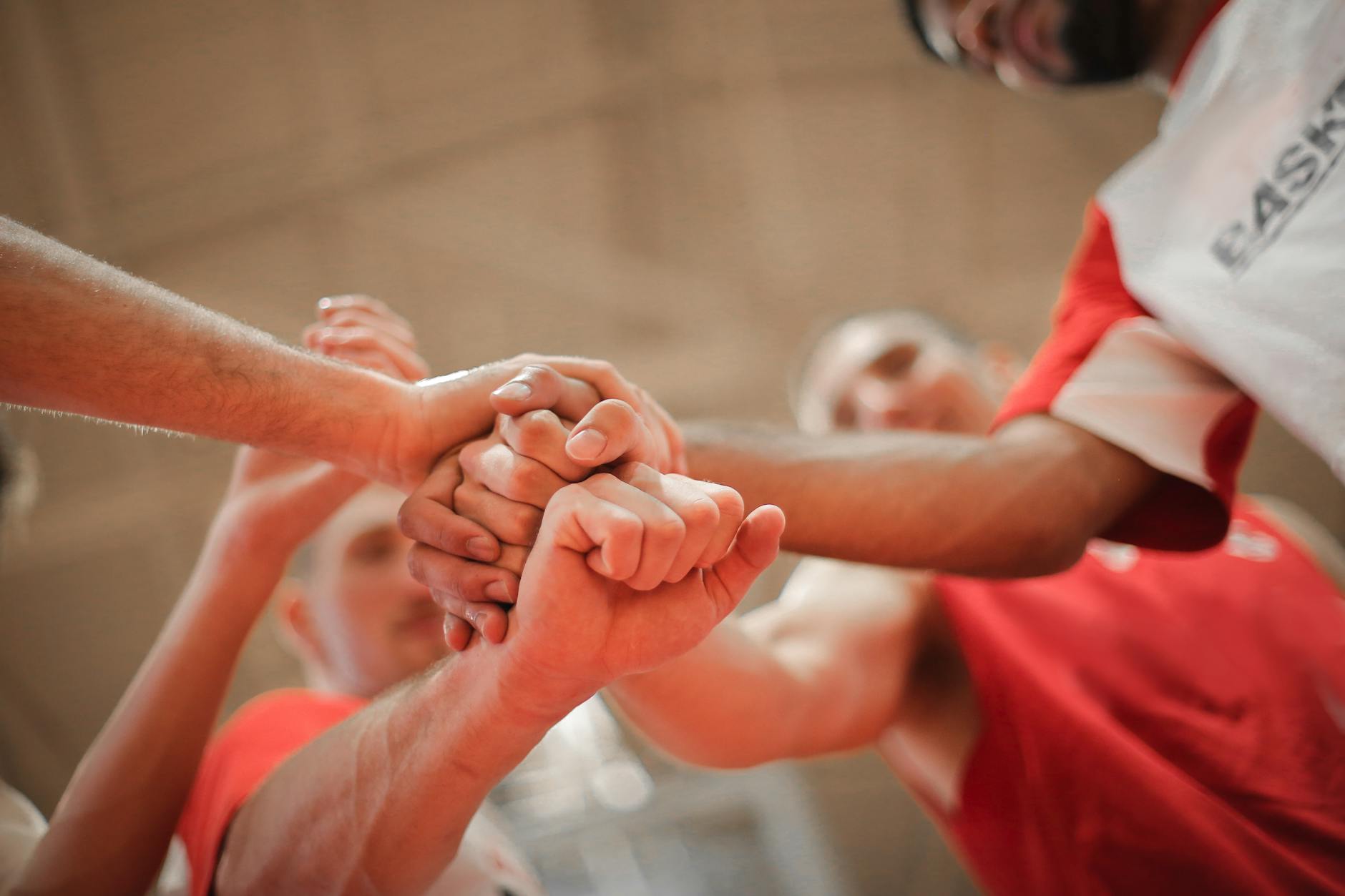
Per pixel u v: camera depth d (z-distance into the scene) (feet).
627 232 18.84
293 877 2.76
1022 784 3.71
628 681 3.11
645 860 17.02
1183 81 3.56
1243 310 3.10
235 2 17.38
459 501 2.66
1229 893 3.22
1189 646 3.90
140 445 18.47
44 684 19.11
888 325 6.69
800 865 17.71
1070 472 3.25
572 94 18.24
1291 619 4.00
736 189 18.78
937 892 19.76
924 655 4.19
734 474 3.13
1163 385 3.40
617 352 19.20
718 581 2.30
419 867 2.64
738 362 19.29
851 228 19.04
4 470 4.33
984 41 4.39
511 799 16.87
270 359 2.69
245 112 17.80
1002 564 3.17
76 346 2.41
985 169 18.97
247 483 3.59
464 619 2.52
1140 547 3.48
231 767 3.44
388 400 2.84
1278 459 19.62
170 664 3.41
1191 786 3.45
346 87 17.92
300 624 5.37
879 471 3.15
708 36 18.21
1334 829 3.34
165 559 19.02
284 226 18.26
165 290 2.66
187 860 3.36
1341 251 2.92
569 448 2.31
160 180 17.78
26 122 17.20
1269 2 3.26
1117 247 3.61
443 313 18.90
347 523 4.93
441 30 17.94
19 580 18.49
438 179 18.40
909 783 4.44
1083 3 3.94
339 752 2.77
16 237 2.46
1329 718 3.66
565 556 2.16
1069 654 3.89
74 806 3.23
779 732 3.49
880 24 18.22
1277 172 3.13
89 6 17.02
